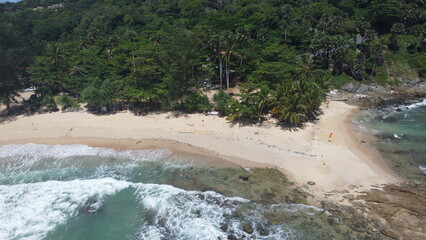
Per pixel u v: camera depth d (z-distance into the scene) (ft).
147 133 186.50
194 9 450.71
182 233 108.88
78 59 277.23
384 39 266.98
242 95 194.90
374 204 118.11
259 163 149.69
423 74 271.69
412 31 302.45
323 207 117.50
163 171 147.54
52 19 449.89
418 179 134.51
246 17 396.98
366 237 102.83
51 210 122.62
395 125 195.21
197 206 121.80
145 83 223.30
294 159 151.64
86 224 115.14
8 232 111.55
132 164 154.81
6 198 129.80
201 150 164.66
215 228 110.01
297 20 364.17
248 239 104.06
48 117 215.31
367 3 371.76
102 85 220.02
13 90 233.14
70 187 136.87
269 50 252.01
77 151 168.55
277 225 109.60
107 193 131.95
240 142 170.19
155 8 490.49
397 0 340.80
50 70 265.13
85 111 225.15
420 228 105.50
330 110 221.46
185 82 208.64
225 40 232.53
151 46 260.21
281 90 188.65
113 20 442.91
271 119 197.88
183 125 194.39
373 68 273.54
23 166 155.33
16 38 296.10
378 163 148.56
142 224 114.11
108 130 191.93
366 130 187.73
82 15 486.38
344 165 145.59
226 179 138.41
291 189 129.18
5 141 181.57
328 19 322.55
